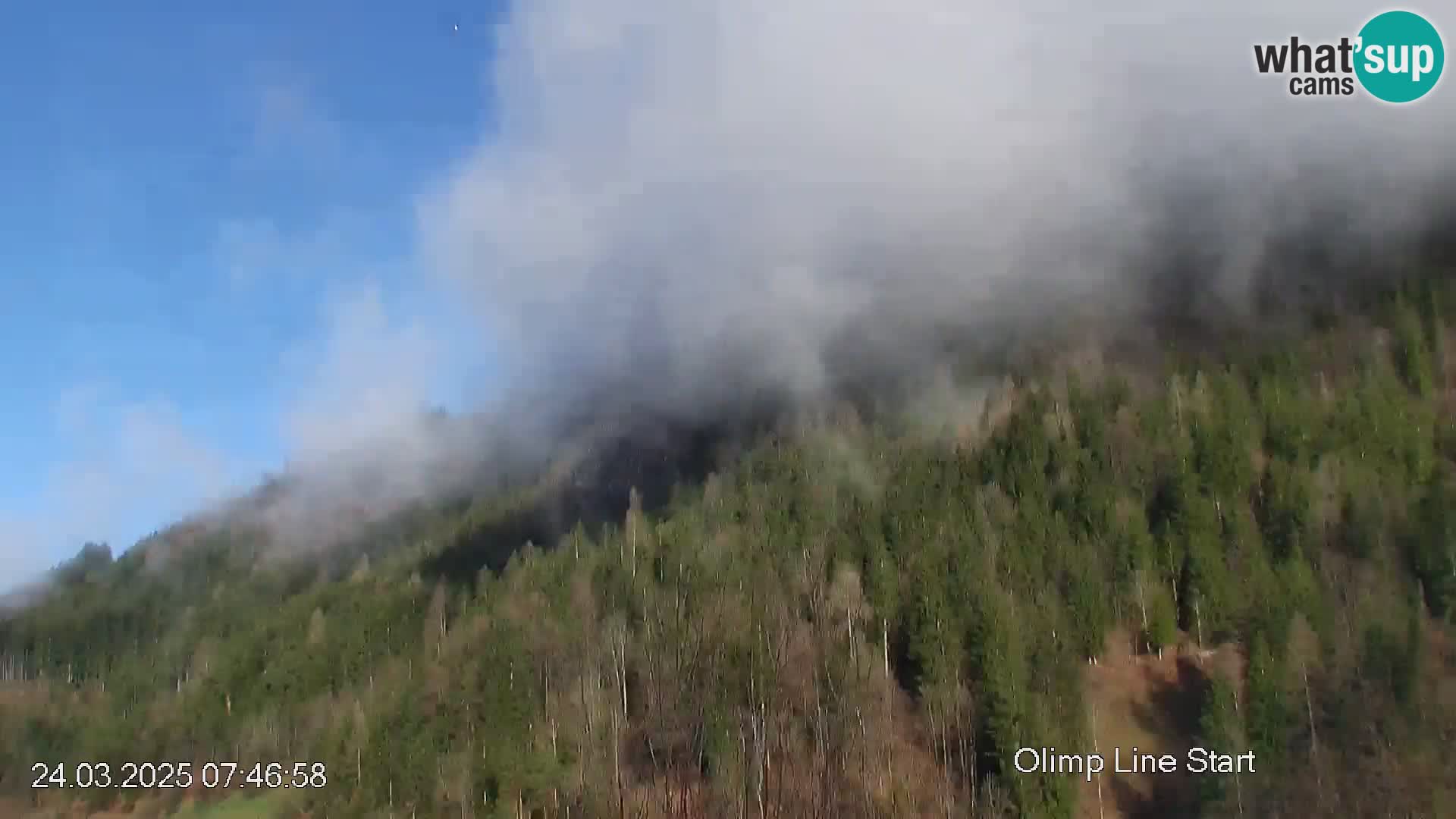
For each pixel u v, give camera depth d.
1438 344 123.81
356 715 108.19
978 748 82.62
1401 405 111.69
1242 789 72.69
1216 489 104.56
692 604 103.00
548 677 99.25
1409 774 70.94
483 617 120.94
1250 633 88.62
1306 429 109.88
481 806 87.88
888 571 101.50
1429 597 87.56
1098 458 113.50
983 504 111.00
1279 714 76.44
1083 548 102.19
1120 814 78.12
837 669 89.56
